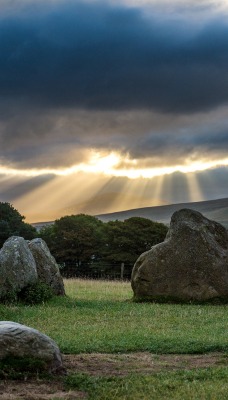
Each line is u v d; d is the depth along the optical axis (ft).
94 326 68.23
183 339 58.59
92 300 94.99
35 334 42.50
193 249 97.19
